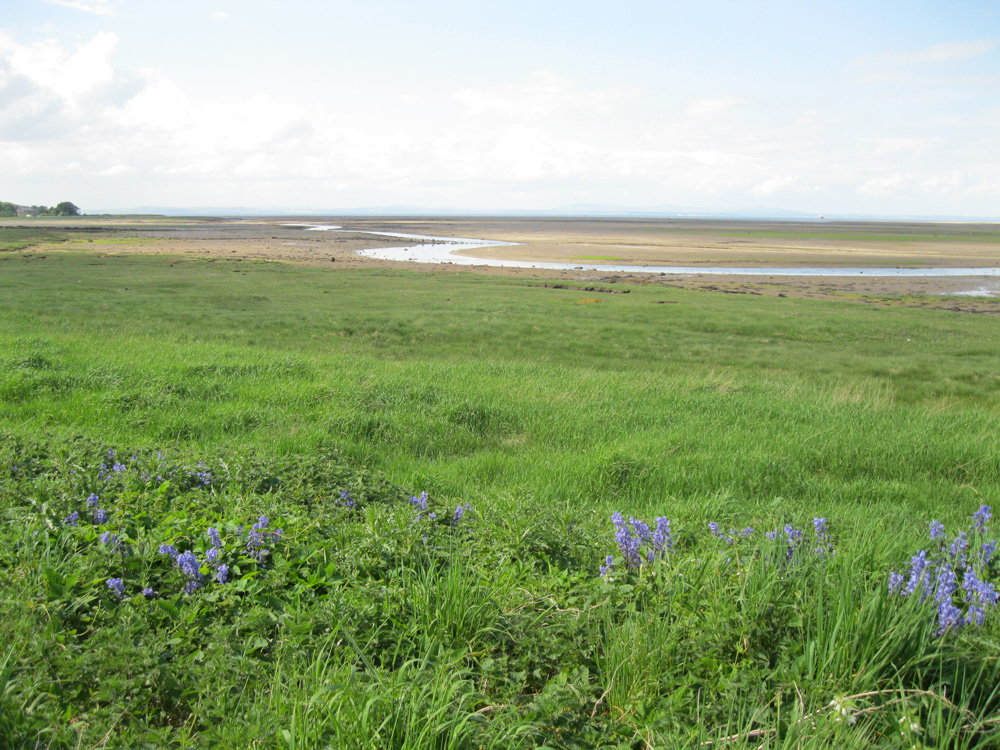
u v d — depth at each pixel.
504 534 5.49
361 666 3.64
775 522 6.22
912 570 4.32
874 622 3.61
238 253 65.44
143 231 109.44
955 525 6.89
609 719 3.36
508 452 10.02
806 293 45.25
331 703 3.06
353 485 6.76
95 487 5.66
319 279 43.19
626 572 4.69
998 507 7.98
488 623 3.96
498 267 60.47
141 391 11.42
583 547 5.49
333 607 3.91
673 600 4.15
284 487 6.56
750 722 3.09
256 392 11.97
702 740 3.09
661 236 123.69
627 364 20.20
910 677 3.56
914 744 2.99
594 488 8.26
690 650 3.76
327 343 21.75
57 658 3.32
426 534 5.23
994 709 3.41
